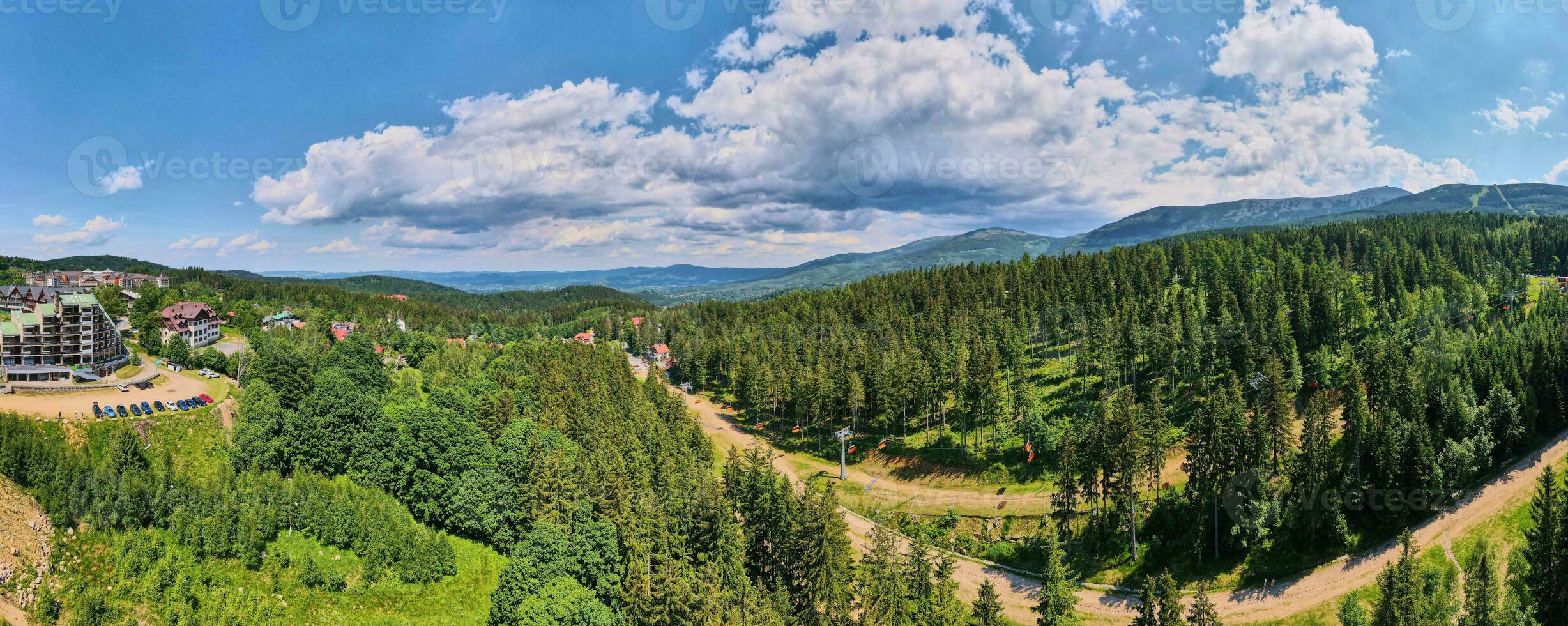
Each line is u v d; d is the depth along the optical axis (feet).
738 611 237.04
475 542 315.99
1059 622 239.91
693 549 295.69
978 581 325.21
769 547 306.14
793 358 603.67
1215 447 306.35
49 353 404.57
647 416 434.30
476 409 418.31
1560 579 227.61
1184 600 294.25
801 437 539.70
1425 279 578.66
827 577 261.44
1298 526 306.96
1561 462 325.62
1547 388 350.23
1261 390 368.07
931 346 531.50
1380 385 348.79
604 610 240.53
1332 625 269.03
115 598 233.14
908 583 252.21
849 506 413.80
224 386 417.90
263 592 256.93
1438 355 397.80
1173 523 320.91
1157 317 490.49
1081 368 485.56
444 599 278.26
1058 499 342.64
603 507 297.53
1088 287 611.06
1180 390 442.91
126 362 438.40
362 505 297.74
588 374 539.29
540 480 304.50
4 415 300.40
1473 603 230.89
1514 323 484.33
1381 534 305.73
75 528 250.78
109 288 618.44
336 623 255.91
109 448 301.02
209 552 262.26
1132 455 307.99
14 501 245.65
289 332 613.52
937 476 419.74
